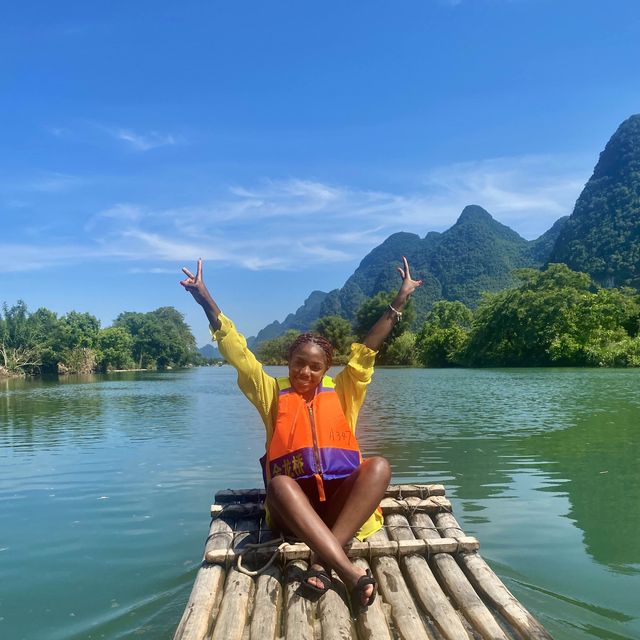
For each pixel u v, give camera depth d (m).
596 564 4.40
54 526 5.62
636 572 4.24
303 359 3.71
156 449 9.99
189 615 2.91
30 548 5.00
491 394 20.38
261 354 97.25
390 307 3.94
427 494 4.39
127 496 6.75
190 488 7.10
